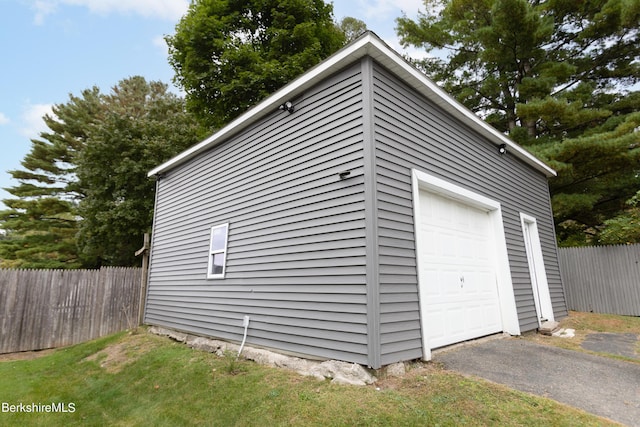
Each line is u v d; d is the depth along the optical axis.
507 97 14.59
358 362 3.78
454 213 5.82
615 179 12.07
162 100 19.78
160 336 7.65
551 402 3.21
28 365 6.98
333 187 4.49
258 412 3.47
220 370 4.78
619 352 5.24
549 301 7.93
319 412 3.22
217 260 6.59
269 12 15.32
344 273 4.12
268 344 5.01
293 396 3.60
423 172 4.94
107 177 15.07
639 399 3.33
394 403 3.21
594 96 13.61
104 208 14.83
